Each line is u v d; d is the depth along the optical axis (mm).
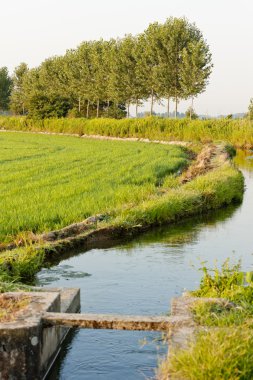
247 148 54406
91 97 89500
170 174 26438
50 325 6680
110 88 82500
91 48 89438
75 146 47375
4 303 7207
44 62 102312
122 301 9766
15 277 10672
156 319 6695
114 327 6676
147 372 6918
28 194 19172
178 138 58906
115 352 7453
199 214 19859
